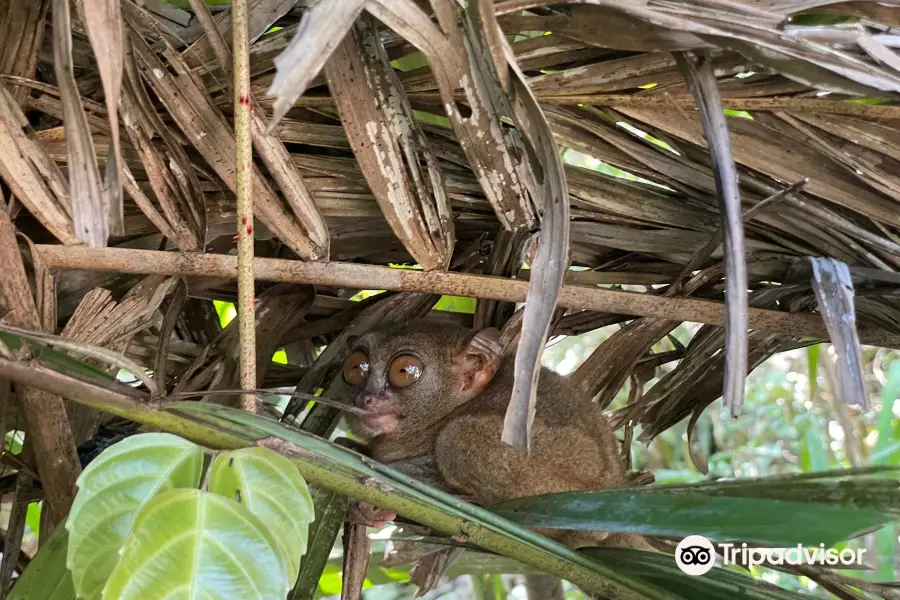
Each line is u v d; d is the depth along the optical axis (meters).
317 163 2.80
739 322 2.16
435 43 2.16
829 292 2.66
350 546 2.80
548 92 2.70
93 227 1.98
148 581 1.46
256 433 1.99
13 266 2.23
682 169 2.91
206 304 3.39
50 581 1.90
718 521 1.90
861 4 2.40
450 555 3.39
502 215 2.69
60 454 2.29
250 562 1.52
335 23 1.72
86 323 2.47
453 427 3.46
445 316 4.22
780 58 2.25
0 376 1.84
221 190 2.74
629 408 3.74
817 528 1.76
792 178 2.87
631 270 3.21
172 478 1.69
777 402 7.50
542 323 2.05
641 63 2.63
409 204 2.65
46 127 2.60
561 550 2.15
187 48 2.62
